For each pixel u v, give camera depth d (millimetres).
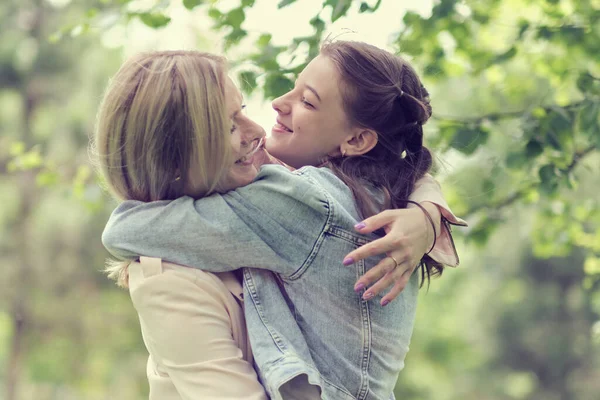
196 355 1742
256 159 1996
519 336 11578
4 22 11195
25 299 10773
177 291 1754
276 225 1797
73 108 10742
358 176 1941
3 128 11055
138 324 11305
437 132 3902
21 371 11375
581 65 4664
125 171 1831
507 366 11703
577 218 4883
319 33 3355
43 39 10945
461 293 11898
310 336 1803
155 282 1757
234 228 1775
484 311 11672
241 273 1875
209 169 1792
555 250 4938
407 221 1813
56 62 11031
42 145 10719
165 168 1797
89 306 10992
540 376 11664
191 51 1870
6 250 10805
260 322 1764
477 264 11664
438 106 6957
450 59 4215
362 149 1986
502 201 4520
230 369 1732
